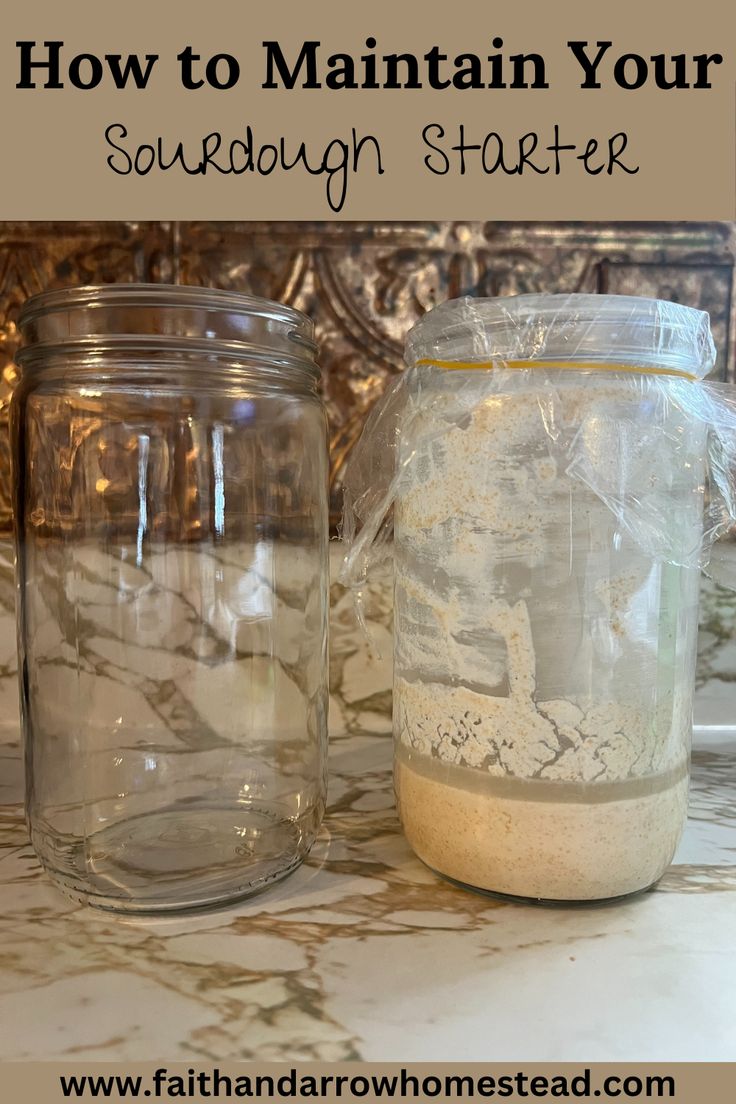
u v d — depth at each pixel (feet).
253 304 1.31
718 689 2.05
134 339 1.26
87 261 1.81
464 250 1.84
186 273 1.82
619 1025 0.94
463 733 1.18
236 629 1.63
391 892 1.28
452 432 1.14
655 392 1.10
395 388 1.32
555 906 1.21
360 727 2.06
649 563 1.12
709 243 1.83
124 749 1.59
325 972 1.04
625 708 1.13
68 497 1.47
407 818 1.30
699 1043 0.91
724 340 1.85
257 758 1.61
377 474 1.34
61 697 1.47
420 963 1.07
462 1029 0.93
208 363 1.29
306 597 1.56
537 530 1.10
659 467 1.11
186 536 1.58
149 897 1.18
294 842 1.38
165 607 1.61
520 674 1.12
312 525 1.54
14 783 1.81
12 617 1.98
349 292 1.85
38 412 1.38
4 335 1.83
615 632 1.11
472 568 1.14
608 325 1.07
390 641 2.03
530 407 1.08
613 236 1.83
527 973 1.04
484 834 1.17
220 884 1.23
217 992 1.00
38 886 1.30
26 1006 0.97
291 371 1.37
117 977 1.03
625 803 1.15
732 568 1.76
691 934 1.14
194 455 1.55
